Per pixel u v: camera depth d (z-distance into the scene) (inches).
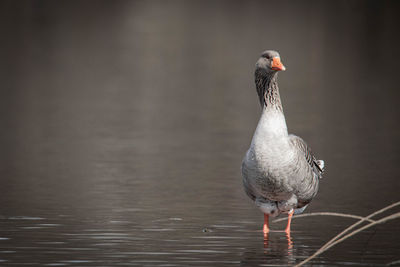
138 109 955.3
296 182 387.9
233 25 2033.7
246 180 397.7
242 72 1311.5
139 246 367.9
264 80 394.3
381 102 1005.8
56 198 492.4
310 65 1396.4
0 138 752.3
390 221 424.8
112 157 663.1
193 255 350.3
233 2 2625.5
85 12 2329.0
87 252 354.3
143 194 510.0
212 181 560.7
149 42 1728.6
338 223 422.9
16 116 891.4
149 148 710.5
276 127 385.1
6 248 360.5
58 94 1075.9
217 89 1130.7
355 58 1498.5
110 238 383.9
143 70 1339.8
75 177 571.5
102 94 1079.0
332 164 625.6
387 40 1782.7
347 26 2031.3
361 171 596.1
